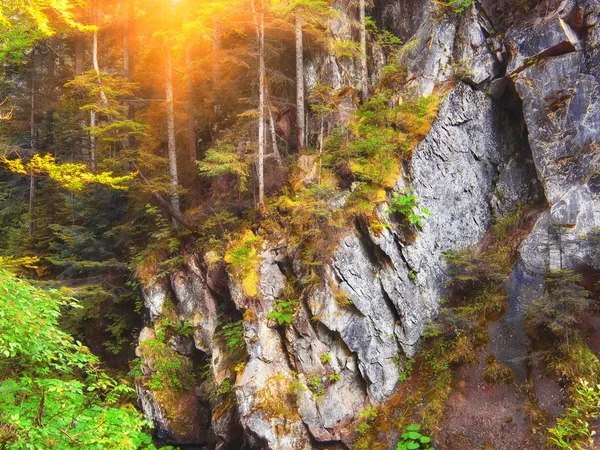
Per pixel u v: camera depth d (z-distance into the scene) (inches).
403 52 514.6
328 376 396.5
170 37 526.9
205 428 469.1
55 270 619.8
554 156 401.4
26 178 746.8
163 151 649.0
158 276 515.8
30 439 200.5
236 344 435.5
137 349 503.5
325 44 542.0
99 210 592.1
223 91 591.2
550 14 417.4
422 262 426.0
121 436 239.3
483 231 450.3
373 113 463.8
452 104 460.1
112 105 504.7
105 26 714.8
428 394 378.6
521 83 426.3
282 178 492.7
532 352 358.0
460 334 393.4
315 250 413.7
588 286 364.2
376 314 410.6
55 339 244.5
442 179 446.6
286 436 373.1
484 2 466.3
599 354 333.7
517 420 335.0
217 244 486.9
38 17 319.9
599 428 299.3
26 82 741.3
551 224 386.0
